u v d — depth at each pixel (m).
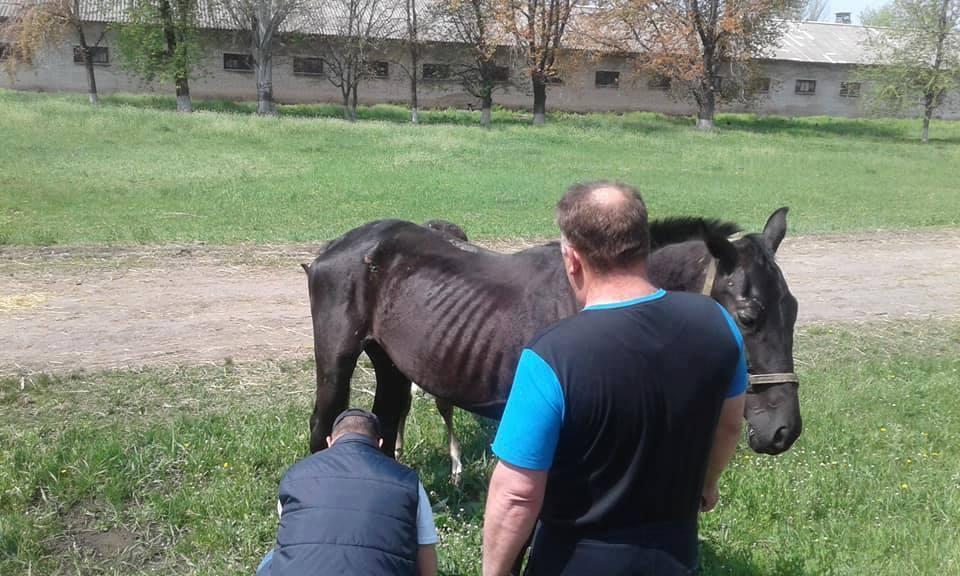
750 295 3.72
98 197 17.30
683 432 2.43
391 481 3.14
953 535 4.97
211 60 47.38
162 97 44.94
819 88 55.94
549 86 51.25
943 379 8.19
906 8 45.56
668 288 3.98
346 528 2.96
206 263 11.80
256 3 40.16
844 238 15.82
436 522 5.10
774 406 3.71
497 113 48.50
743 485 5.52
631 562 2.46
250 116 32.56
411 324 4.58
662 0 41.31
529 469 2.42
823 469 5.84
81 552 4.69
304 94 48.97
